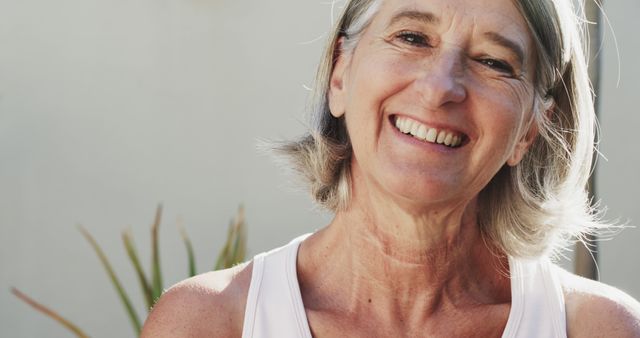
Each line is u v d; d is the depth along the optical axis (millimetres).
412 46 2158
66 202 6062
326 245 2391
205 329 2312
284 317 2303
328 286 2363
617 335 2289
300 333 2287
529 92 2238
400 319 2326
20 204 6035
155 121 6102
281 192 6148
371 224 2291
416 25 2156
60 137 6062
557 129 2412
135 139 6098
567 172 2445
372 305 2324
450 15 2139
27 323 6004
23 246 6027
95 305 6059
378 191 2225
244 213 6121
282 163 2545
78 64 6074
